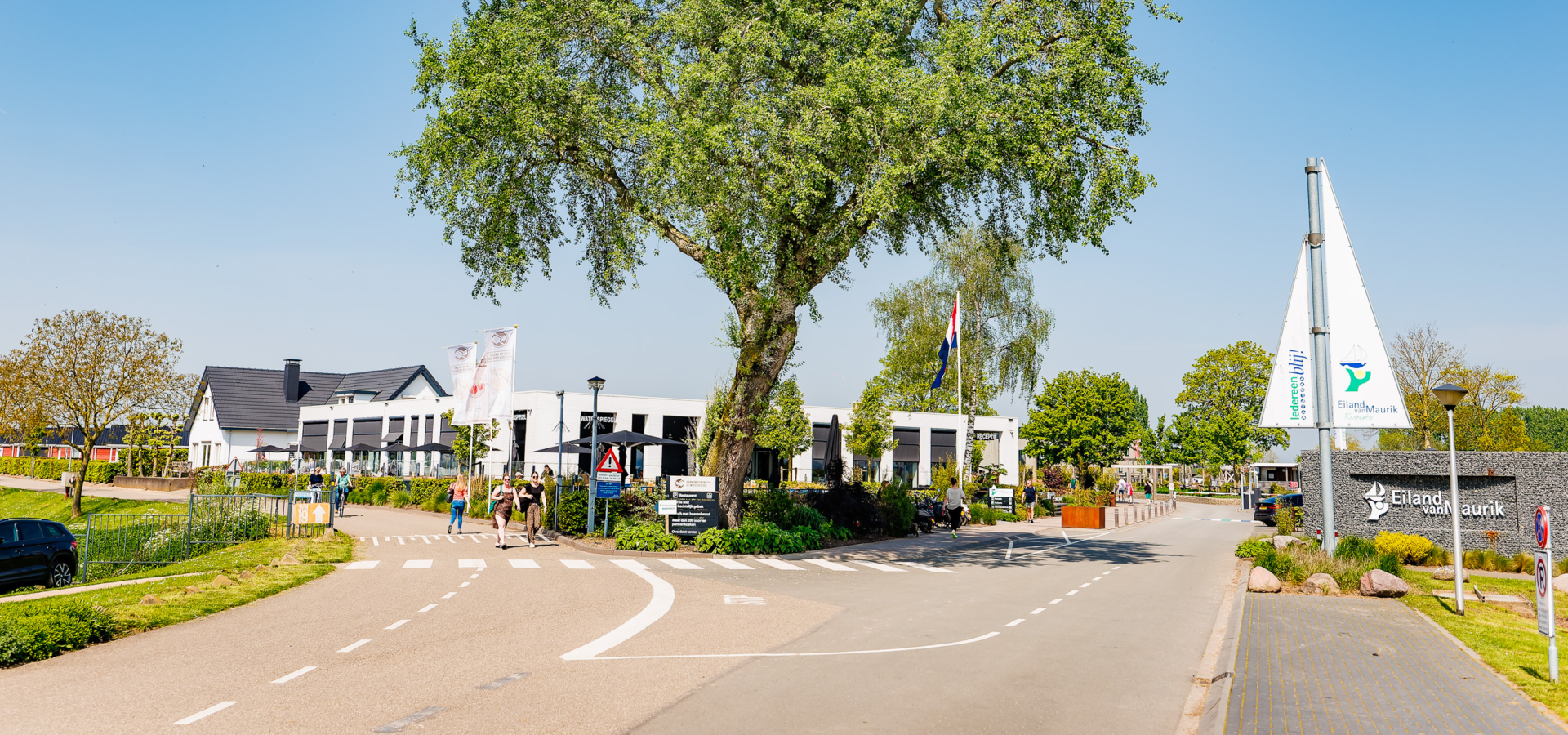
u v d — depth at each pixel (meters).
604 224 23.80
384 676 7.92
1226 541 28.44
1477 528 21.20
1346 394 18.77
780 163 17.12
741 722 6.56
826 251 20.23
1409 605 13.65
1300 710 7.05
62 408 40.62
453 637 9.94
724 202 17.86
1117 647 10.16
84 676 7.86
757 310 21.27
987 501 41.72
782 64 19.19
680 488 21.81
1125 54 19.03
